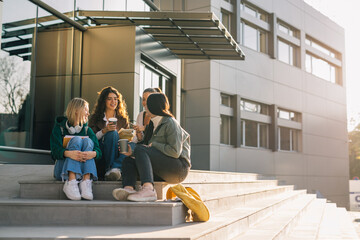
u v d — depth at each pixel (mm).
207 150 15281
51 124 8594
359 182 20266
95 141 4363
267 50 19203
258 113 18141
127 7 10352
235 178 9430
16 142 7730
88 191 4039
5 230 3232
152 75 10281
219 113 15922
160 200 4008
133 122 8703
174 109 11391
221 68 16203
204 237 3135
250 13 18266
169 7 15883
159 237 2820
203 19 8672
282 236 4859
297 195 11594
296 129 21156
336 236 5676
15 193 4516
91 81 9031
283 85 19953
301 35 21781
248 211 5078
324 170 22938
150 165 3922
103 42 9070
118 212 3572
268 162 18391
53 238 2812
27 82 7988
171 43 10383
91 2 9359
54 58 8633
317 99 22875
